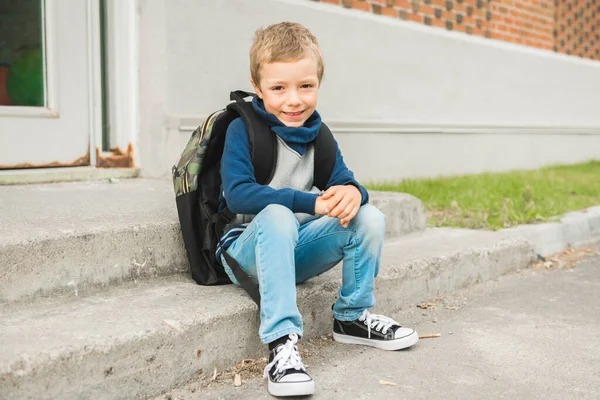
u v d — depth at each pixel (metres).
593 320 2.64
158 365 1.84
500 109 6.48
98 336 1.74
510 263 3.46
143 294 2.18
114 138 3.81
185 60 3.70
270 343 1.95
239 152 2.05
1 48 3.33
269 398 1.86
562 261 3.73
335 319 2.34
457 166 5.93
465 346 2.33
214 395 1.87
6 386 1.53
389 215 3.38
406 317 2.68
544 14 7.19
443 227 3.83
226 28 3.88
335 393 1.91
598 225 4.35
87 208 2.63
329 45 4.63
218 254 2.20
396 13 5.27
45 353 1.61
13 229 2.12
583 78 7.80
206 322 1.96
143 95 3.77
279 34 2.04
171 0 3.60
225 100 3.91
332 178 2.20
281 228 1.95
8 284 1.98
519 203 4.39
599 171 6.66
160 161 3.71
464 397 1.89
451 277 3.05
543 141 7.11
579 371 2.10
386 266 2.75
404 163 5.34
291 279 1.96
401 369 2.10
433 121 5.63
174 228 2.40
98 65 3.67
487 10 6.31
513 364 2.15
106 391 1.72
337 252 2.19
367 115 5.02
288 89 2.04
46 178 3.44
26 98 3.44
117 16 3.72
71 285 2.12
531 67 6.87
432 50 5.56
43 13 3.40
